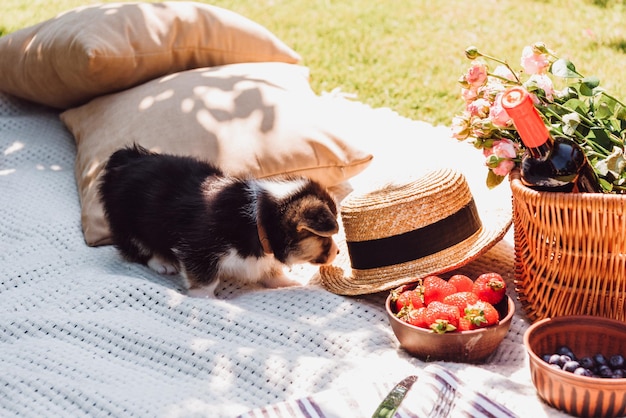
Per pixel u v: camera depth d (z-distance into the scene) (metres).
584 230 1.04
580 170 1.05
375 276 1.21
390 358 1.09
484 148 1.16
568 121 1.07
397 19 2.76
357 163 1.43
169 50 1.62
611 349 1.04
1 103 1.80
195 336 1.12
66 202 1.48
